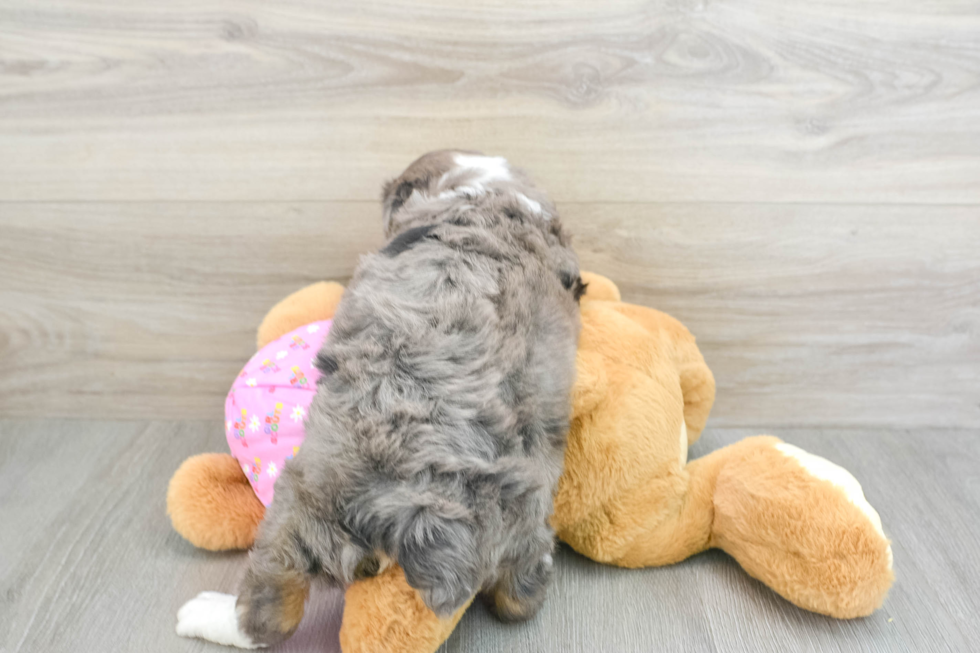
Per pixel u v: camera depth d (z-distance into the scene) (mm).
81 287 1433
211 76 1278
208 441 1460
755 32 1239
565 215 1368
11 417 1505
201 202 1367
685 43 1247
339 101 1294
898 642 1000
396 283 918
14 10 1234
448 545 775
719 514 1084
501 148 1325
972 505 1283
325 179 1351
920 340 1445
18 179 1348
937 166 1319
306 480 821
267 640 945
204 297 1443
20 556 1140
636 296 1428
